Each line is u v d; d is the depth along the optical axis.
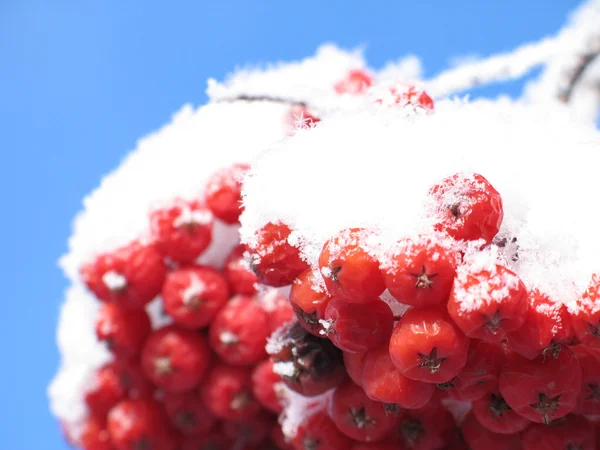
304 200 0.11
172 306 0.15
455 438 0.13
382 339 0.11
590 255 0.10
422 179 0.11
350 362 0.11
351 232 0.10
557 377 0.11
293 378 0.12
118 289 0.15
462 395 0.11
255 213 0.11
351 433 0.12
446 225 0.10
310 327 0.11
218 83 0.14
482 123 0.12
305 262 0.11
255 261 0.11
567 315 0.10
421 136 0.11
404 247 0.10
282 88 0.14
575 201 0.11
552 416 0.11
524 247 0.11
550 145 0.11
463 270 0.10
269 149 0.11
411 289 0.10
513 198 0.11
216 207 0.15
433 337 0.10
